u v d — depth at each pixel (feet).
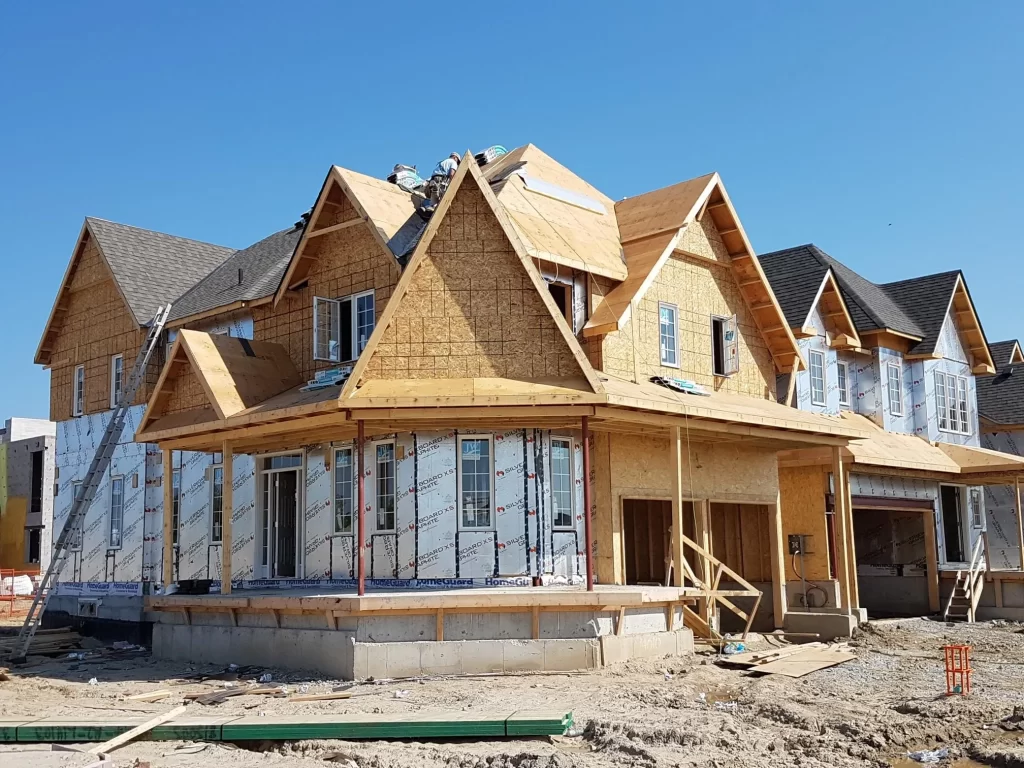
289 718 39.65
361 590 52.90
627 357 66.95
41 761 35.81
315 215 69.87
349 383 53.67
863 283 102.17
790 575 81.41
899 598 94.32
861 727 39.24
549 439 62.80
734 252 77.05
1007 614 87.04
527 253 57.16
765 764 33.88
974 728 39.86
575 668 51.93
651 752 34.71
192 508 79.92
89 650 73.67
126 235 96.94
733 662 55.57
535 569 61.00
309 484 68.80
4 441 185.57
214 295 84.53
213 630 60.75
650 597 54.19
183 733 38.86
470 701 44.09
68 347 96.94
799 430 69.72
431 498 61.21
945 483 96.84
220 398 63.21
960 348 105.40
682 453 70.64
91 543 89.51
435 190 70.90
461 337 56.24
